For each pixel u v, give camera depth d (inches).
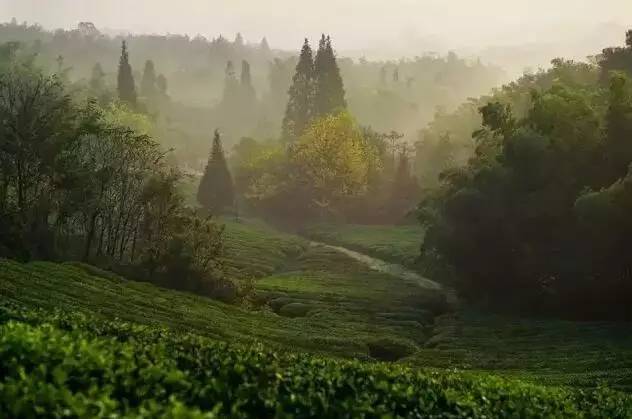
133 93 7313.0
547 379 1314.0
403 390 753.0
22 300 1354.6
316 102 6796.3
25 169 2508.6
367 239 4468.5
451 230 2623.0
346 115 5565.9
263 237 4402.1
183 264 2314.2
